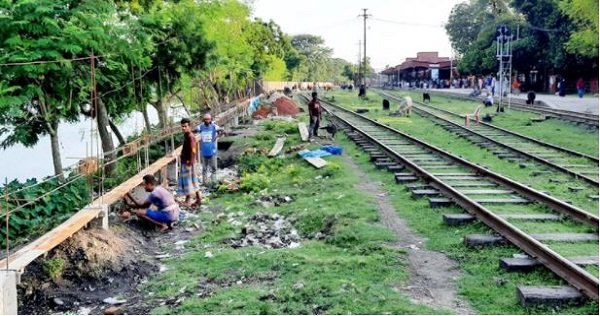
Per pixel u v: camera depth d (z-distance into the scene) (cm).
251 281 756
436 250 835
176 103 2970
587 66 4700
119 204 1134
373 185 1322
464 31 9056
